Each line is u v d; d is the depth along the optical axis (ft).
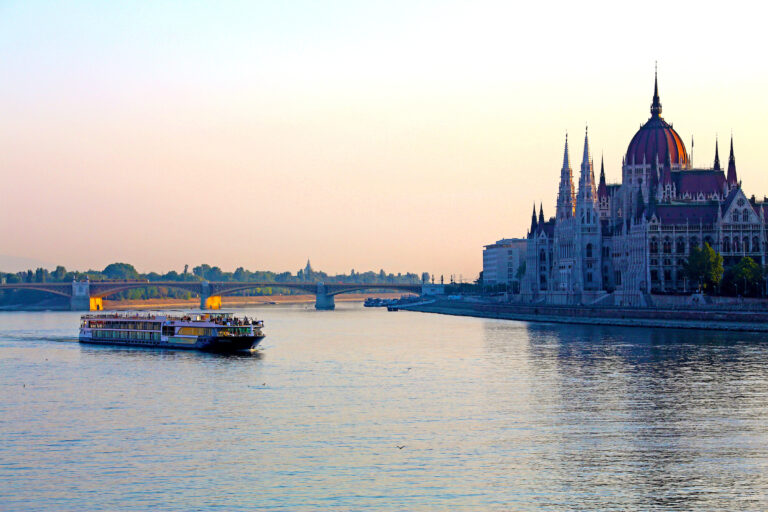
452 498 309.83
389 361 649.61
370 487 321.73
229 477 334.44
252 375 573.33
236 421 423.64
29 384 538.88
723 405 444.55
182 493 317.42
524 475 333.62
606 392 486.38
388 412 440.86
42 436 396.78
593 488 318.65
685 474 332.80
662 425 404.16
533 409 443.32
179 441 385.91
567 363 609.01
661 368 567.59
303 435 394.11
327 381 544.21
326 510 300.20
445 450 367.66
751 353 634.84
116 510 302.45
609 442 376.89
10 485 327.47
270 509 301.63
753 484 321.32
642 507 300.40
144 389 517.14
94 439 390.83
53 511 302.04
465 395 485.97
